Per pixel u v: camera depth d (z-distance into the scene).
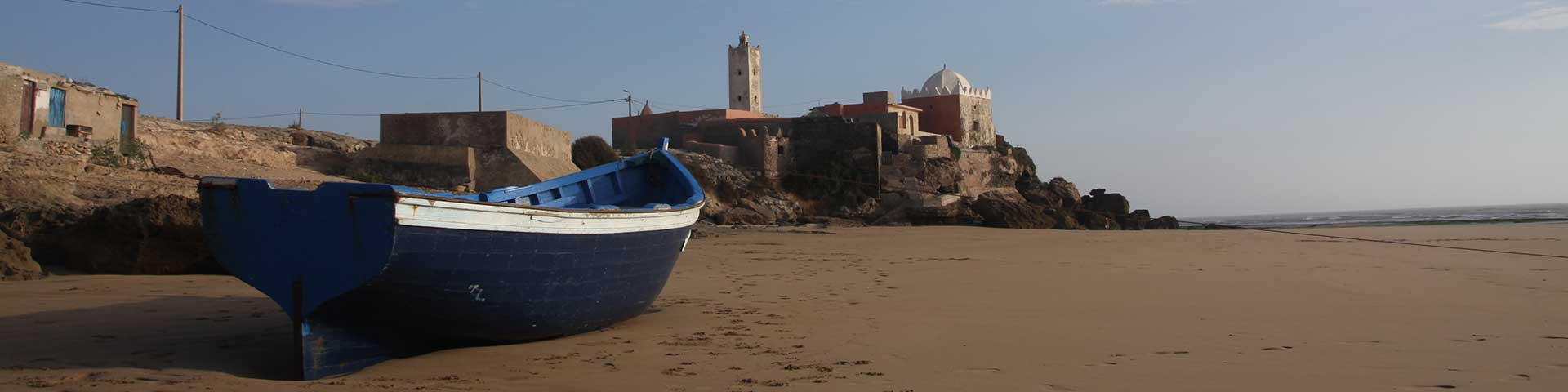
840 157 57.22
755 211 48.97
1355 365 7.64
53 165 19.92
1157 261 20.81
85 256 15.95
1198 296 13.34
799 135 59.12
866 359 8.17
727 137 62.22
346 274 7.57
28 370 7.40
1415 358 7.97
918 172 58.34
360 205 7.41
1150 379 7.12
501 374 7.55
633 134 68.38
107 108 25.06
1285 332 9.62
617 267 9.77
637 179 13.88
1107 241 29.88
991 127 74.12
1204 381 7.05
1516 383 6.83
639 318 11.09
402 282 7.66
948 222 48.09
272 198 7.99
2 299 12.17
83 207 17.98
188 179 23.08
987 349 8.68
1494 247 25.50
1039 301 12.93
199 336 9.41
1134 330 9.91
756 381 7.17
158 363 7.93
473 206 7.76
